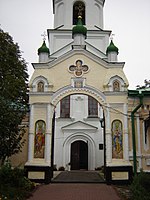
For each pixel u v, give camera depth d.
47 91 18.78
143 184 12.73
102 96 18.73
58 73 19.28
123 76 18.94
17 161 18.44
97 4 32.84
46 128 18.25
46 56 20.55
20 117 15.58
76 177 20.84
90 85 18.98
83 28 21.14
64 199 12.78
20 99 17.86
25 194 13.30
